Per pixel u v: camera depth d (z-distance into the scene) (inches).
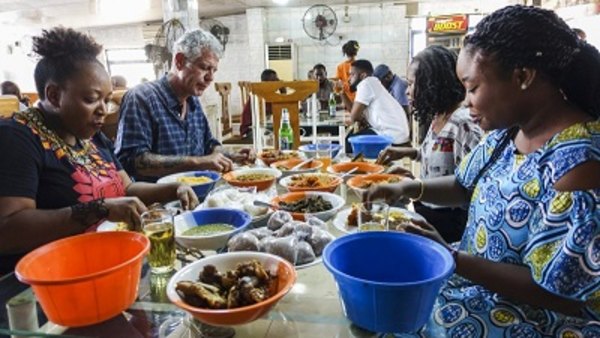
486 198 34.8
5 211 38.8
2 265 43.1
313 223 41.9
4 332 28.0
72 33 44.0
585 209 26.0
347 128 146.3
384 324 26.0
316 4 289.3
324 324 29.8
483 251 33.8
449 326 30.4
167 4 155.6
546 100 30.6
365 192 48.2
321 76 213.9
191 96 80.6
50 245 29.7
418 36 293.1
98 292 26.6
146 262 36.6
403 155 72.5
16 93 193.2
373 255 32.0
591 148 27.4
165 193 53.4
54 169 44.6
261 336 30.2
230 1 267.1
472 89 32.0
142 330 29.3
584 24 114.1
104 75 45.7
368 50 301.6
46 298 25.8
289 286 27.3
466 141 59.2
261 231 38.8
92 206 39.4
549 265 26.9
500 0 273.0
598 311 29.0
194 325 30.4
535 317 30.2
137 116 72.5
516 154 34.0
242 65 322.0
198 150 83.9
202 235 38.4
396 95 168.7
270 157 78.0
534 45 28.7
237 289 26.7
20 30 331.9
